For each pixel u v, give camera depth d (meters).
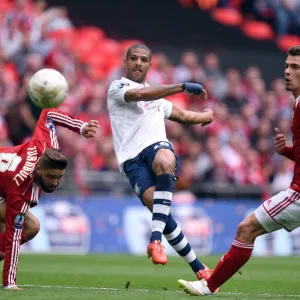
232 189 64.00
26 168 24.66
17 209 24.55
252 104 75.25
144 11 83.81
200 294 23.56
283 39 88.25
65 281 33.06
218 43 86.44
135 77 27.95
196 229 59.44
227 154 66.75
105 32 79.94
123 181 61.50
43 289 25.92
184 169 62.41
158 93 26.53
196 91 26.44
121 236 57.97
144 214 58.59
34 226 26.25
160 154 26.80
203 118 29.39
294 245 61.50
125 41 80.25
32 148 25.22
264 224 22.48
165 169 26.48
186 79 72.38
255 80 76.62
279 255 60.12
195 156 64.25
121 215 58.16
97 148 61.75
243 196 64.69
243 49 86.62
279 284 33.12
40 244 56.00
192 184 62.97
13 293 23.28
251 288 30.53
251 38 87.75
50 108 27.19
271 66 84.06
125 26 81.50
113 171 61.38
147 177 27.11
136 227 58.34
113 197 58.38
